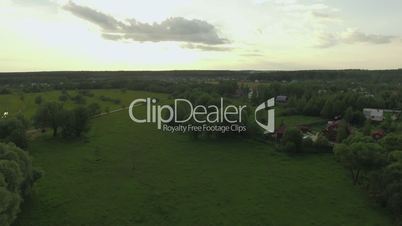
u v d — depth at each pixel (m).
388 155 66.25
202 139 104.62
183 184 69.62
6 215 42.53
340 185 68.56
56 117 104.00
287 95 184.12
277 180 71.56
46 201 60.34
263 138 102.19
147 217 55.97
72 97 171.88
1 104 153.12
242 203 61.12
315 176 73.56
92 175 73.56
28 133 109.25
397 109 149.38
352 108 131.50
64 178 71.31
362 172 72.56
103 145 96.88
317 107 139.12
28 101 162.75
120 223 53.94
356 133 88.06
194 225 53.72
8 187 48.03
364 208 59.00
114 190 66.12
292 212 57.84
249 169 78.38
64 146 95.25
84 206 59.12
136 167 79.31
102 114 144.25
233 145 98.12
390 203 55.06
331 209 58.81
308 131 111.06
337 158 81.06
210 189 67.12
